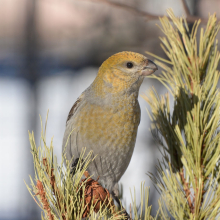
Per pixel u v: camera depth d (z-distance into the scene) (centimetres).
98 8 314
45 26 376
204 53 225
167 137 225
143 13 234
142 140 353
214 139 223
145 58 231
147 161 334
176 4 285
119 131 230
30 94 428
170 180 223
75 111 233
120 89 231
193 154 223
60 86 462
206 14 275
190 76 225
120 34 311
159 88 331
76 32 331
